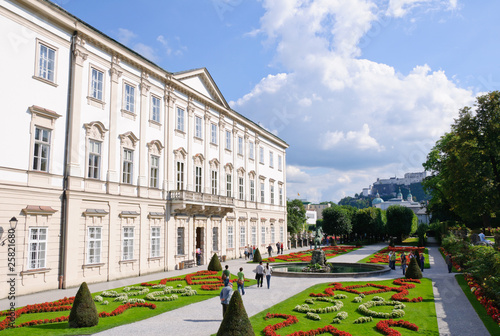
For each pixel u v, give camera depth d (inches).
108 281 1123.3
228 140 1943.9
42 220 943.0
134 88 1295.5
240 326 507.8
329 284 1059.3
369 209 3513.8
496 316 659.4
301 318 692.7
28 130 925.2
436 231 3225.9
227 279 840.3
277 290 988.6
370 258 1873.8
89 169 1100.5
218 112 1838.1
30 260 908.6
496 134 1694.1
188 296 903.7
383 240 3833.7
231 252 1883.6
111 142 1179.3
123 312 726.5
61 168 1010.7
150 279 1160.2
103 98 1160.2
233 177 1958.7
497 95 1716.3
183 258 1487.5
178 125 1528.1
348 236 3622.0
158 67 1382.9
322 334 599.8
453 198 1947.6
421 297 875.4
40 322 640.4
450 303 811.4
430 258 1936.5
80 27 1069.8
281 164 2696.9
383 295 911.7
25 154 914.7
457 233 2069.4
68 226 1003.3
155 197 1357.0
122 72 1240.2
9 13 890.7
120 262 1177.4
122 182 1218.0
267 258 1914.4
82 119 1077.1
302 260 1806.1
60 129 1014.4
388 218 3356.3
